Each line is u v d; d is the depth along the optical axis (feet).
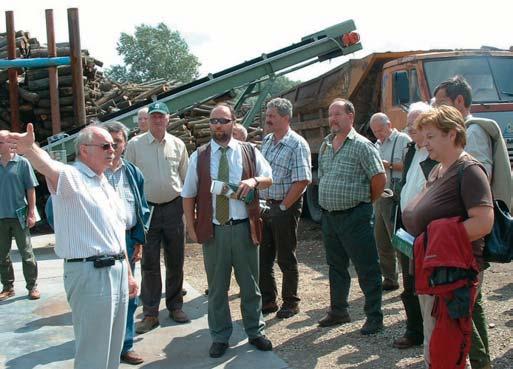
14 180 20.18
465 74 26.18
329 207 15.81
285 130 17.25
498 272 21.33
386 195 16.05
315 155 34.55
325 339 15.66
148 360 14.78
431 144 9.78
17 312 19.12
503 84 26.25
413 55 26.81
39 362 14.88
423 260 9.57
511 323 15.71
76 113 36.19
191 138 37.17
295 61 33.71
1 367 14.58
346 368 13.67
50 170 10.43
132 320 14.64
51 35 35.86
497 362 13.28
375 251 15.78
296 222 17.53
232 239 14.58
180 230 17.56
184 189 14.99
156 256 17.10
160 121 17.13
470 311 9.48
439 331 9.59
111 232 11.00
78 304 10.74
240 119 40.09
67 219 10.65
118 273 11.12
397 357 14.05
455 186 9.59
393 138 19.63
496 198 11.35
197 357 14.87
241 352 15.07
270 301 18.33
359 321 16.87
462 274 9.33
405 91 27.37
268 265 18.17
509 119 24.30
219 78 32.86
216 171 14.58
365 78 30.60
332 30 33.78
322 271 23.70
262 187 14.74
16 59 35.50
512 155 23.94
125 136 14.71
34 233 35.53
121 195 14.46
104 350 10.86
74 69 35.91
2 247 20.58
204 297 20.40
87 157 10.98
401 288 20.08
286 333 16.38
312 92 34.76
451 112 9.70
